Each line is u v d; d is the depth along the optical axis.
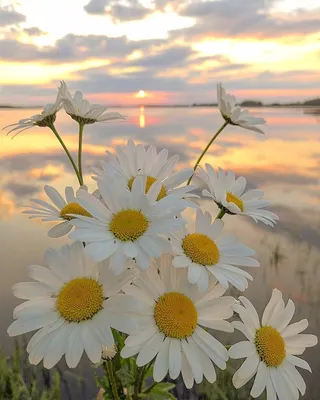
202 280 0.14
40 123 0.19
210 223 0.16
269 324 0.16
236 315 0.27
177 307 0.14
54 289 0.14
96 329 0.13
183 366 0.13
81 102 0.20
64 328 0.13
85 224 0.13
